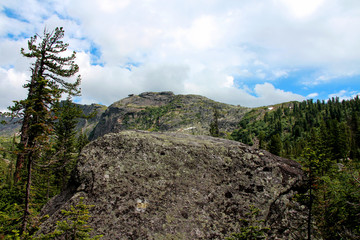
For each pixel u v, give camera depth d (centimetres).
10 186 1694
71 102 2277
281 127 18325
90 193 877
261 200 963
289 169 1109
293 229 907
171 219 832
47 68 1825
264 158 1140
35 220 727
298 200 930
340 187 898
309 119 17850
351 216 827
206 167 1066
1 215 650
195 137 1405
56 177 2947
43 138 693
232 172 1065
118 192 888
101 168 969
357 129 6638
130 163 1008
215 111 6856
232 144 1264
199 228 827
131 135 1148
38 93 711
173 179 984
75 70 1938
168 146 1120
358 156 4816
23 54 1652
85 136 4006
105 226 771
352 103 17200
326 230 895
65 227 614
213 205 920
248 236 703
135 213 826
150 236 764
